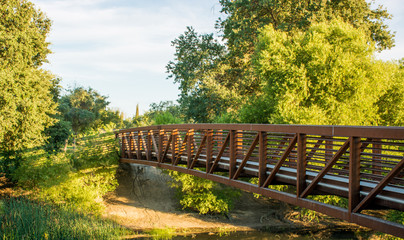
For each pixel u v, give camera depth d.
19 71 19.92
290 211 20.59
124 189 23.19
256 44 20.69
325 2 23.64
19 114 19.84
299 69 17.39
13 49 19.97
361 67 17.89
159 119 26.58
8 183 21.97
